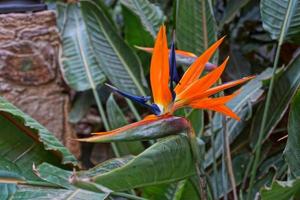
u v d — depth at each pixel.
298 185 1.11
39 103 1.57
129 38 1.69
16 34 1.55
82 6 1.55
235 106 1.50
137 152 1.48
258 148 1.36
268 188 1.09
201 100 1.05
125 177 1.04
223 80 1.86
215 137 1.53
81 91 1.66
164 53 1.02
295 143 1.22
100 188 1.03
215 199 1.37
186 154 1.08
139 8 1.66
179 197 1.27
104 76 1.58
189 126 1.05
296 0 1.38
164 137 1.04
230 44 1.86
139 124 1.01
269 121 1.44
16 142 1.26
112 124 1.48
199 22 1.44
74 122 1.62
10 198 1.12
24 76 1.56
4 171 1.18
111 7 1.98
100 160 1.83
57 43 1.59
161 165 1.07
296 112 1.20
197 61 1.06
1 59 1.54
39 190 1.13
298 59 1.43
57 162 1.28
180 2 1.44
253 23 1.83
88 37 1.57
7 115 1.23
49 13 1.58
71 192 1.11
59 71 1.59
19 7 1.57
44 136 1.25
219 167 1.52
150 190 1.32
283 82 1.43
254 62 1.92
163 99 1.04
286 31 1.39
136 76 1.57
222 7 1.88
